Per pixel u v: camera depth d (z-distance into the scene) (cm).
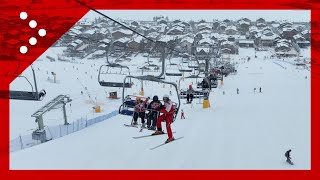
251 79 5528
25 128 2812
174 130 1816
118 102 4291
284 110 2684
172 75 5850
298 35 10300
